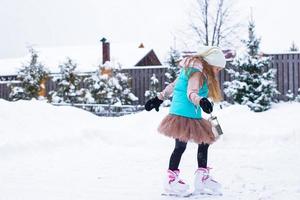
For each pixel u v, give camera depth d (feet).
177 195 14.39
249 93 47.96
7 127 24.20
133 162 20.08
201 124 14.85
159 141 24.72
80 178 16.94
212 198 13.91
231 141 24.25
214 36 108.06
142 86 58.75
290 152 21.50
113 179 16.75
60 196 14.23
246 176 16.87
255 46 49.60
